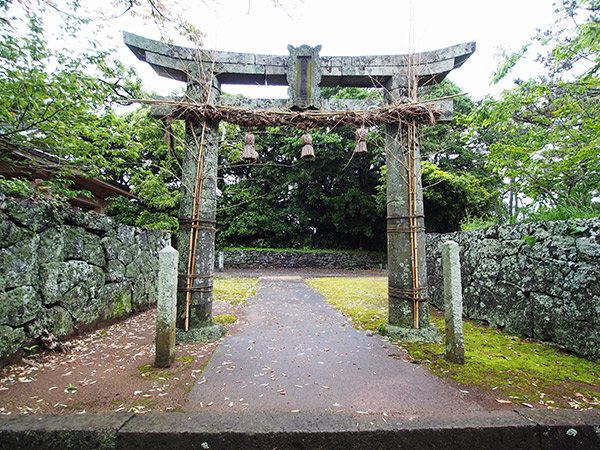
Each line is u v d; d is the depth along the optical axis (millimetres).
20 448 1699
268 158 16500
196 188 3529
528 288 3465
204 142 3602
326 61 3801
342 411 1940
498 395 2146
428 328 3475
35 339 2809
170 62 3598
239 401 2066
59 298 3121
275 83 4008
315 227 17766
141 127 9180
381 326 3691
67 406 1974
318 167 14828
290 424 1779
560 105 4492
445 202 12492
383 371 2572
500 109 4809
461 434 1765
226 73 3746
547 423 1800
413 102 3568
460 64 3742
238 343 3299
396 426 1770
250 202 16422
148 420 1805
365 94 13508
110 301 4043
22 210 2676
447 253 2822
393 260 3633
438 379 2406
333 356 2922
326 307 5254
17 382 2291
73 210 3420
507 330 3756
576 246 2918
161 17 3410
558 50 4059
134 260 4738
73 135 3523
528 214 4062
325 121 3670
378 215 15531
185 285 3451
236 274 12406
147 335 3594
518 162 4977
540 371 2535
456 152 13188
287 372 2553
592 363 2693
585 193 4234
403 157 3662
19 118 3111
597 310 2695
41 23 3080
